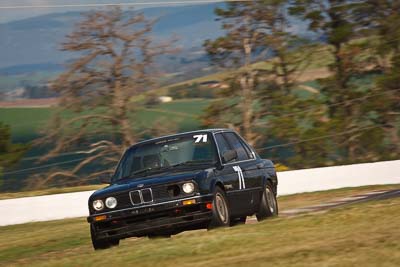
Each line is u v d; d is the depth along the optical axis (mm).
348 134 180750
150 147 49094
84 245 55812
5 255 55875
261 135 182625
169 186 44875
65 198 90750
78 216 91000
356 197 79500
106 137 177500
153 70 180125
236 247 35906
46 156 174375
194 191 44750
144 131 176000
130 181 46656
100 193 45719
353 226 38406
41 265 38750
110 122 175875
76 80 176875
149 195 44906
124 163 49062
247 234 38719
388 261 28750
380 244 31719
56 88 177375
